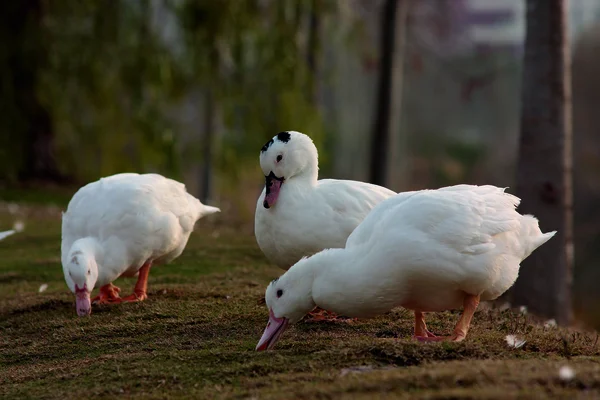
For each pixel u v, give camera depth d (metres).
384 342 5.61
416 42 30.19
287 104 17.17
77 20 17.39
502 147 38.78
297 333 6.51
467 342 5.64
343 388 4.73
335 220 7.30
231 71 17.20
